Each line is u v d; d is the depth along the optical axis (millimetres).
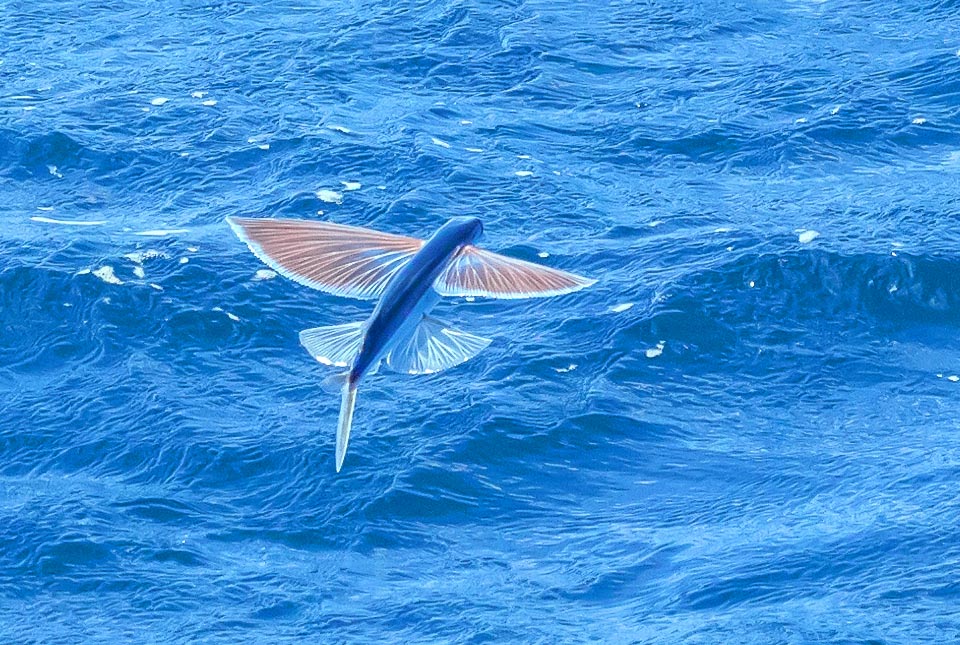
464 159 70938
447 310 58188
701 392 53375
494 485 47844
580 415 51344
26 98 77438
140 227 64375
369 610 41500
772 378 54250
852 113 75312
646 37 86562
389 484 47375
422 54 83562
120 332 56438
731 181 69812
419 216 65250
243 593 42344
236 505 46875
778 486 47500
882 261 59781
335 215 65562
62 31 87938
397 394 52438
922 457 48688
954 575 40750
